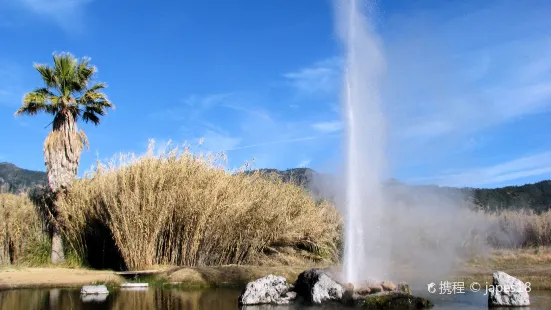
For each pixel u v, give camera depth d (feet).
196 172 50.01
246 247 50.24
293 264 50.98
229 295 32.58
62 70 59.26
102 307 27.48
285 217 54.49
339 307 26.63
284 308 26.50
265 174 59.72
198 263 47.14
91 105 61.62
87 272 43.88
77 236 50.85
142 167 48.73
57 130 57.52
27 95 57.57
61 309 26.81
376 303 26.37
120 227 45.85
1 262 50.93
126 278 40.47
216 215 47.44
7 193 55.31
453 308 26.16
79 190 52.75
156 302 29.48
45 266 50.42
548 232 76.79
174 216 47.14
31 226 53.78
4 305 28.27
